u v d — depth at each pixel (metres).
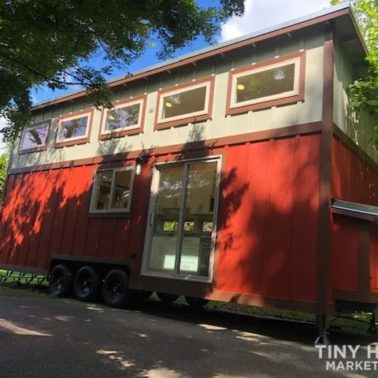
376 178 10.12
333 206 7.33
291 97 8.25
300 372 5.06
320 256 7.16
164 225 9.66
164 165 10.03
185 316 9.25
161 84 10.79
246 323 8.84
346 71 8.93
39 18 4.58
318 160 7.61
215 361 5.31
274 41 8.86
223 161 8.93
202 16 4.89
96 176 11.56
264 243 7.90
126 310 9.54
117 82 11.49
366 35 11.62
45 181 13.09
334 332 8.30
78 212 11.72
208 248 8.76
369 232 7.61
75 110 12.99
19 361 4.72
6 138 7.34
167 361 5.14
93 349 5.44
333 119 7.88
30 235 12.94
